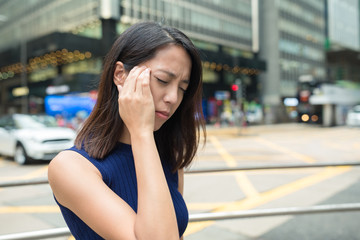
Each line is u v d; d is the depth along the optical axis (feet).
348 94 95.76
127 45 2.53
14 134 24.90
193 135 3.51
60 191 2.24
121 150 2.68
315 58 149.89
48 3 92.22
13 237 4.78
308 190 15.42
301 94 91.50
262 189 15.67
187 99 3.14
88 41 79.30
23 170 22.11
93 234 2.31
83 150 2.50
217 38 109.19
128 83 2.33
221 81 111.24
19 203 13.28
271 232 9.71
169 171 3.45
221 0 110.63
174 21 94.94
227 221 10.74
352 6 176.35
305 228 10.05
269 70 126.00
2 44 108.88
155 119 2.47
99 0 79.61
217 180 17.61
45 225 10.64
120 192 2.53
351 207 6.72
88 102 79.92
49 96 92.73
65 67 91.97
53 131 24.57
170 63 2.41
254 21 125.49
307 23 144.87
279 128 82.74
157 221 1.97
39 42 86.53
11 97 115.34
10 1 104.83
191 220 5.69
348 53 165.17
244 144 40.68
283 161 25.89
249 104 120.06
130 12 83.76
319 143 41.83
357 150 33.76
